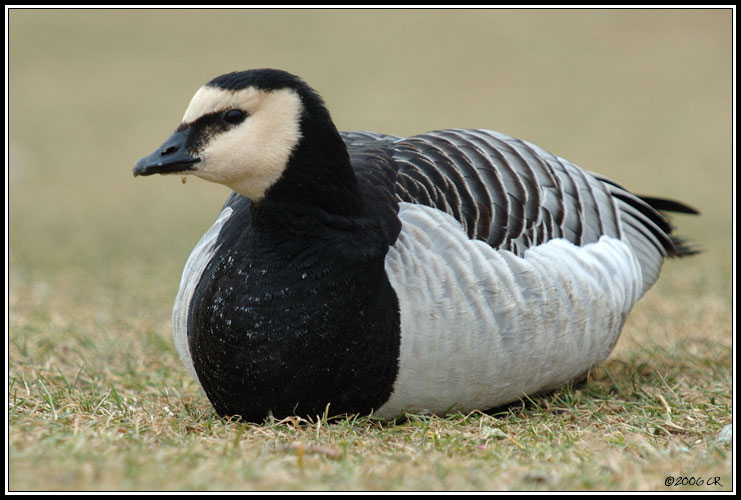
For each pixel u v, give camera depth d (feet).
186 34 173.88
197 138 27.55
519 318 28.14
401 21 181.98
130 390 34.50
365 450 25.04
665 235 36.50
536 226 29.99
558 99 139.33
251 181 27.25
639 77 150.20
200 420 28.73
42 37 171.53
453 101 137.18
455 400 28.73
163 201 97.30
